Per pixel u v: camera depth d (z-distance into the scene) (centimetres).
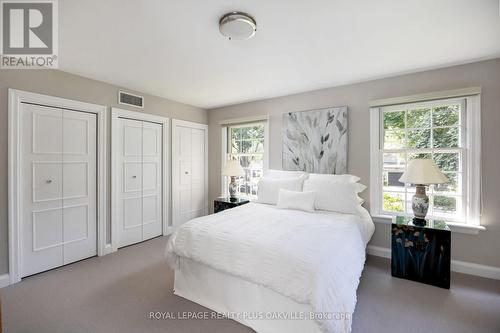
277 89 342
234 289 185
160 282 238
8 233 233
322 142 336
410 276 239
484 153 244
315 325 153
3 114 229
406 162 291
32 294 216
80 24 178
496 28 187
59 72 267
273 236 186
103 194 308
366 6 160
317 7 161
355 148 315
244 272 170
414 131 287
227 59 242
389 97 292
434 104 273
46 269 261
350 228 219
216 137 455
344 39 204
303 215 258
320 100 340
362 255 209
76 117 285
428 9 164
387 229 295
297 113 356
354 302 158
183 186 422
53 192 266
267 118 386
